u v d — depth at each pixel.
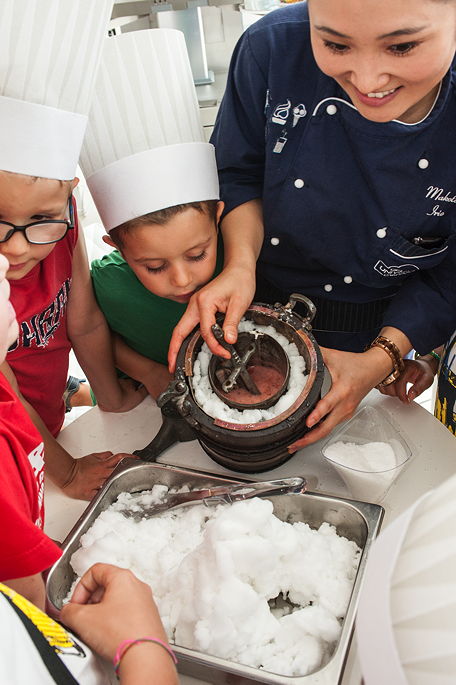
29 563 0.73
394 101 0.89
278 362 1.05
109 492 1.00
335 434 1.07
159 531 0.95
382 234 1.16
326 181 1.13
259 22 1.17
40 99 0.88
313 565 0.87
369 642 0.40
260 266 1.38
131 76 1.05
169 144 1.11
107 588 0.75
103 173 1.09
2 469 0.73
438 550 0.40
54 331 1.24
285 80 1.12
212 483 0.99
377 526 0.89
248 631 0.79
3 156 0.85
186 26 1.55
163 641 0.70
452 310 1.22
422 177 1.08
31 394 1.27
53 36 0.85
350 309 1.36
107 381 1.29
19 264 0.96
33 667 0.52
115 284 1.30
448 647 0.36
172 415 1.14
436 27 0.77
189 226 1.08
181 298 1.19
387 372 1.16
